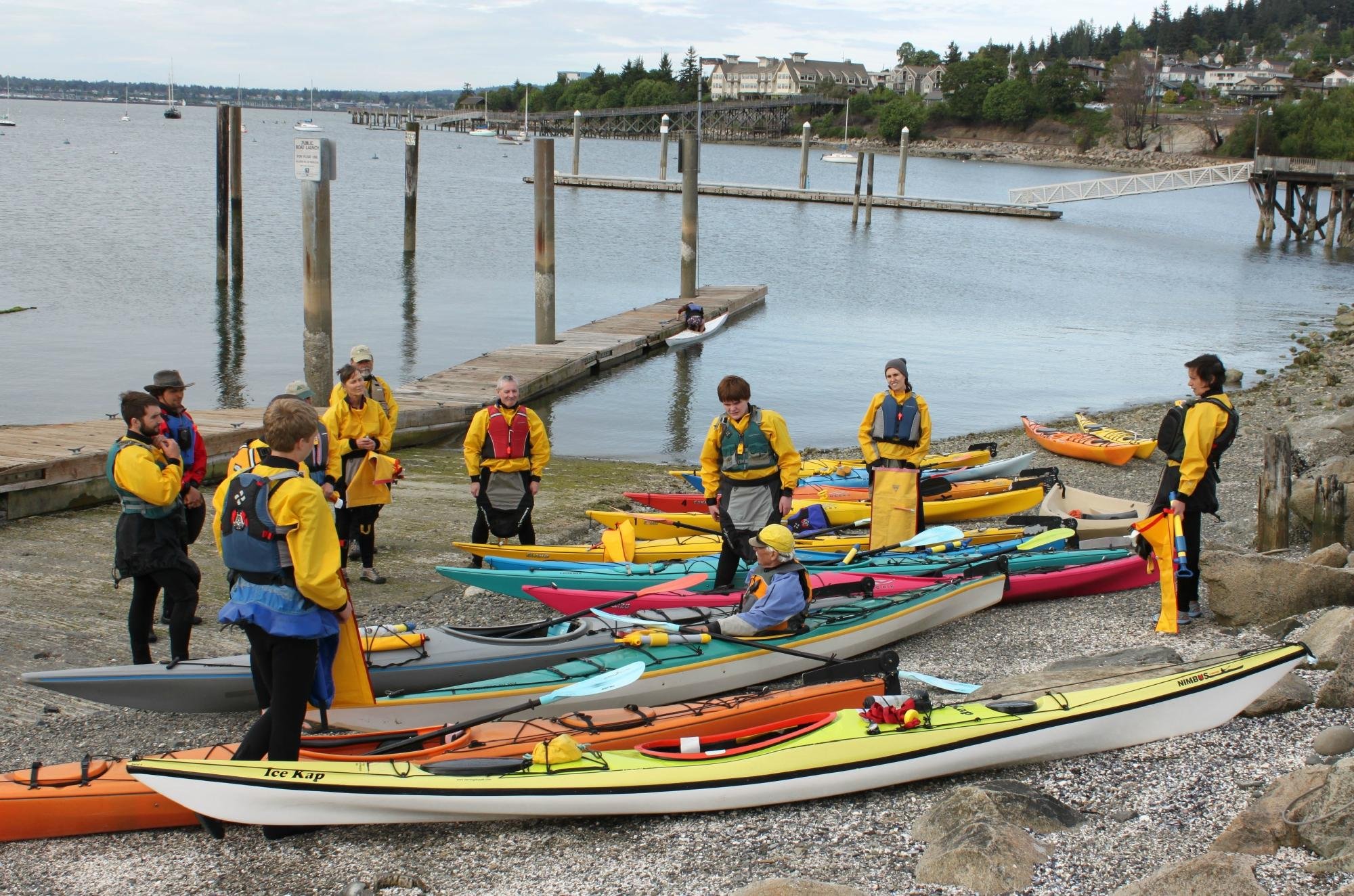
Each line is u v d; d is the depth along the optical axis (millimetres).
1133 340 26844
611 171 92875
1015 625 8477
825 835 5348
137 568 6457
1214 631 7828
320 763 5242
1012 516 10891
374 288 32219
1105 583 9188
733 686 7117
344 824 5293
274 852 5297
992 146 141750
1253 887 4348
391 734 5836
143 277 31203
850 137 156750
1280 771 5652
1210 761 5844
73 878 5031
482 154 120375
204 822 5219
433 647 6910
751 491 7918
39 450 11234
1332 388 20000
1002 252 44969
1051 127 141375
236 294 29266
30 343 22594
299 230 43719
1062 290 35344
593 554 9594
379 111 196000
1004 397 20578
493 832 5484
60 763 6090
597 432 17344
